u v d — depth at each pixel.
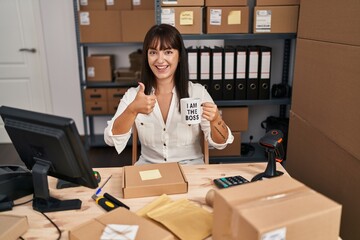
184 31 2.48
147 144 1.73
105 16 3.05
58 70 3.71
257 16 2.49
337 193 1.52
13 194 1.21
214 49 2.63
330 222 0.82
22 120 1.09
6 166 1.31
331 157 1.57
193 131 1.69
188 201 1.13
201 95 1.78
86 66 3.29
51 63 3.69
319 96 1.66
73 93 3.79
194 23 2.47
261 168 1.44
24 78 3.70
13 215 1.04
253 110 3.14
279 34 2.54
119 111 1.65
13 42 3.58
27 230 1.03
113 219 0.98
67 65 3.71
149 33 1.63
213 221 0.91
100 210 1.15
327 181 1.61
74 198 1.22
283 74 2.99
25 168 1.30
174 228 0.99
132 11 3.04
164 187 1.21
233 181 1.28
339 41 1.46
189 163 1.69
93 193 1.25
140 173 1.29
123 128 1.46
